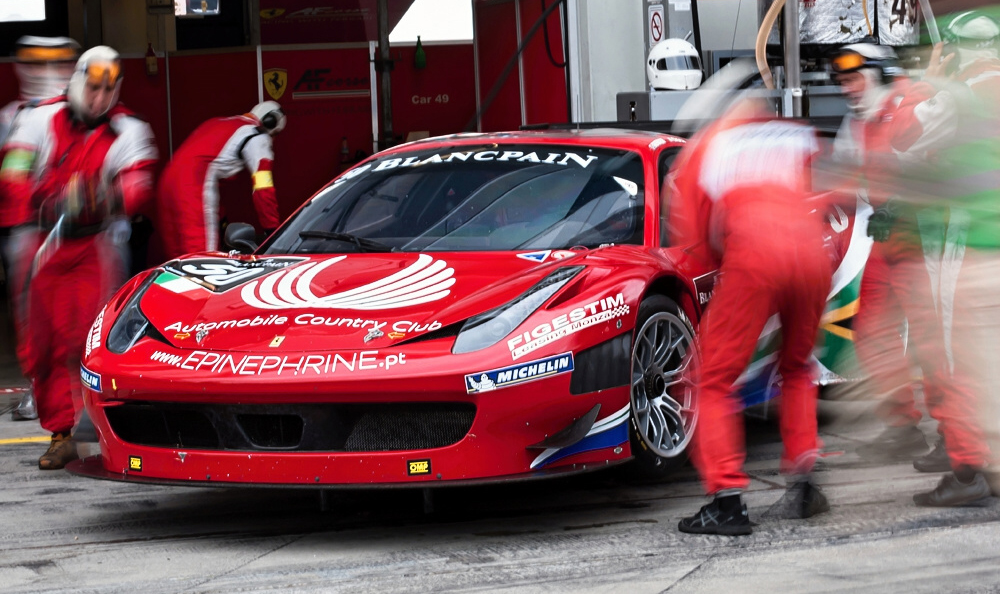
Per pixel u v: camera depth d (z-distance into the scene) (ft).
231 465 26.16
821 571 22.44
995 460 25.40
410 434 25.57
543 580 22.72
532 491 30.66
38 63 35.35
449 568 23.80
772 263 24.73
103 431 28.07
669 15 64.44
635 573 22.94
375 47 101.76
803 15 63.57
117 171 35.60
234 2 111.55
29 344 35.29
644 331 28.99
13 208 35.60
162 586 23.20
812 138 25.58
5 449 39.37
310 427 25.54
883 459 32.01
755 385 32.30
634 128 46.62
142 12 108.47
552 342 25.98
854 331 34.35
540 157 35.06
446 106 103.50
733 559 23.61
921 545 24.07
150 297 29.73
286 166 102.01
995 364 22.56
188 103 102.68
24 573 24.38
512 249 30.83
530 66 75.51
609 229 31.68
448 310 26.50
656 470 29.68
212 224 47.73
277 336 26.53
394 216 33.42
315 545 26.09
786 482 27.02
